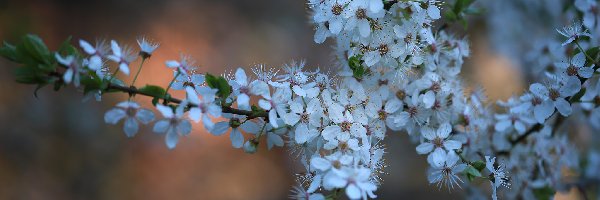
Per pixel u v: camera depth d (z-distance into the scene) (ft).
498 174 2.58
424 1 2.57
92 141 5.37
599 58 2.62
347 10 2.50
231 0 6.84
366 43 2.55
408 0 2.51
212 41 6.48
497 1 3.95
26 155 5.11
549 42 3.08
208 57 6.33
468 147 2.78
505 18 3.87
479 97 2.85
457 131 2.77
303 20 6.87
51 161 5.17
